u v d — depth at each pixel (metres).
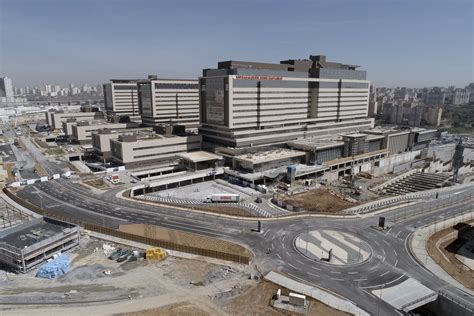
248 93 163.50
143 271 72.88
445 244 91.94
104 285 67.56
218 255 78.62
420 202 121.81
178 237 89.44
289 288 66.88
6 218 102.69
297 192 135.62
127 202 116.31
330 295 64.81
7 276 71.12
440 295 65.81
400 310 61.06
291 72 181.50
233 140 164.62
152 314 58.84
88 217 102.69
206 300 62.81
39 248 74.88
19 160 178.38
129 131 198.88
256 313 59.16
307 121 195.75
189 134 186.00
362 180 166.25
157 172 160.25
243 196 128.50
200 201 122.12
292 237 90.50
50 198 119.75
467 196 128.75
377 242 88.25
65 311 59.69
